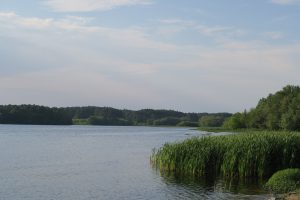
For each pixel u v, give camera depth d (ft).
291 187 88.69
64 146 239.91
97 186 101.30
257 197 82.84
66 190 96.73
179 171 115.55
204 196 86.12
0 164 146.10
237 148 108.17
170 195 88.12
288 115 363.76
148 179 108.17
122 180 109.50
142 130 596.70
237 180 102.53
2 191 95.35
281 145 109.40
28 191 95.66
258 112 437.17
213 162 111.65
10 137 334.44
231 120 487.20
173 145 121.90
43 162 153.69
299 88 430.20
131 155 182.29
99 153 192.95
